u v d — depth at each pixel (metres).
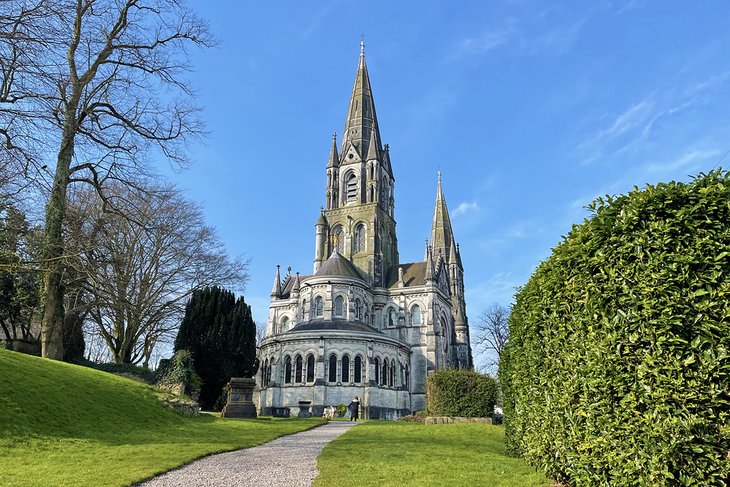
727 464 9.43
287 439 24.95
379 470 15.59
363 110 111.50
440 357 88.44
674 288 10.33
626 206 11.89
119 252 44.22
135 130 33.31
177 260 51.34
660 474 9.87
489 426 32.41
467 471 15.48
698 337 9.95
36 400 21.53
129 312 46.34
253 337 51.72
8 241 28.59
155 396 29.97
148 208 46.53
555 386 13.98
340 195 105.12
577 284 12.92
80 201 44.53
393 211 110.50
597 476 11.61
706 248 10.35
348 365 66.25
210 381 47.38
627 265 11.34
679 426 9.71
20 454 16.72
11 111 23.06
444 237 121.06
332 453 18.95
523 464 16.97
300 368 66.12
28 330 41.34
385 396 68.62
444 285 100.75
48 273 29.72
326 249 101.12
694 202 10.84
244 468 15.99
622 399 10.91
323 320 78.88
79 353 45.38
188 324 48.34
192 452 18.20
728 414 9.60
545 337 14.91
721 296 9.98
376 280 94.69
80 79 31.70
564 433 13.29
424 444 22.56
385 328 91.00
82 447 18.38
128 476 14.02
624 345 11.02
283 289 104.06
